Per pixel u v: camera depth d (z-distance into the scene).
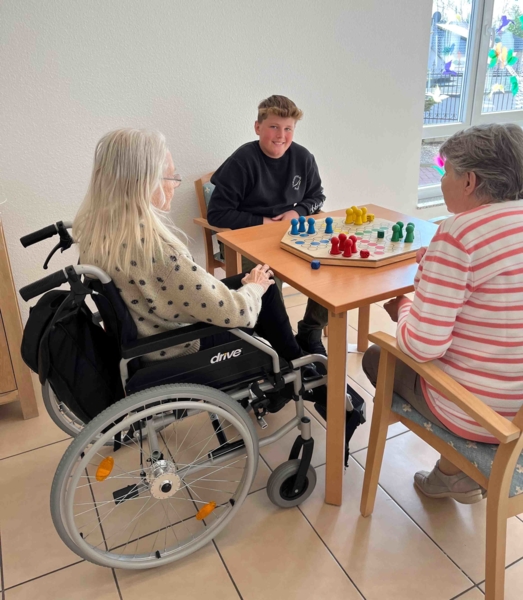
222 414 1.18
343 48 2.52
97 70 2.02
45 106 1.98
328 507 1.45
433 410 1.14
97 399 1.14
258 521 1.41
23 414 1.83
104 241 1.06
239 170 2.01
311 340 1.87
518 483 1.01
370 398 1.91
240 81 2.32
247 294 1.20
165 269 1.07
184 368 1.18
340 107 2.64
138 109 2.15
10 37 1.84
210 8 2.14
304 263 1.38
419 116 2.94
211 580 1.26
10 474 1.59
